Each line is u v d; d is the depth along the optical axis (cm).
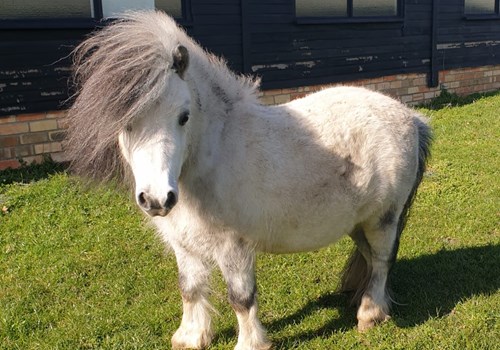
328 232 305
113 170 244
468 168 627
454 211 504
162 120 222
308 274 404
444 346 312
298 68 891
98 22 662
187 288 310
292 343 324
